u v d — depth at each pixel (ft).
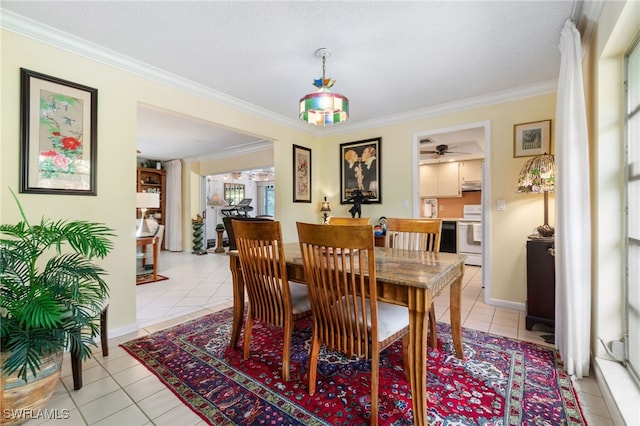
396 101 10.84
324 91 7.03
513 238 10.07
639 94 4.91
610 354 5.55
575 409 4.83
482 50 7.38
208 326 8.42
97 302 6.11
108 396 5.23
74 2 5.70
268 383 5.62
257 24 6.38
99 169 7.45
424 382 4.33
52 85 6.72
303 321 8.89
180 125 14.37
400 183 12.59
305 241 4.98
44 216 6.61
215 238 29.07
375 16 6.08
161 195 24.63
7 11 5.94
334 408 4.91
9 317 4.46
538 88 9.50
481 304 10.46
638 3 4.14
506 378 5.73
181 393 5.32
